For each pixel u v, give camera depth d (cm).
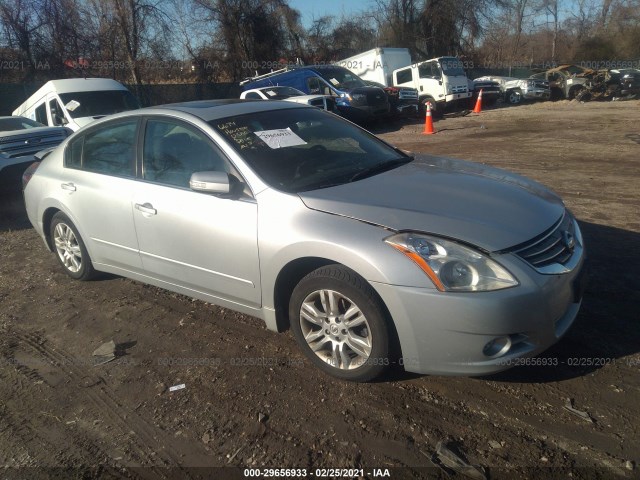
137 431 308
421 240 297
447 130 1586
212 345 392
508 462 266
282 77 1817
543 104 2353
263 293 356
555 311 301
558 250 316
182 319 434
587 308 402
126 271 456
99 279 523
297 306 342
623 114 1688
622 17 3988
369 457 276
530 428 287
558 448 272
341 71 1838
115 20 2288
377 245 302
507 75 3612
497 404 307
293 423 304
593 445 272
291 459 278
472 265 288
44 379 365
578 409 298
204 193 374
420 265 291
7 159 846
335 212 326
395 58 2227
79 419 322
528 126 1542
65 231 509
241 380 347
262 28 2881
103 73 2344
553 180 829
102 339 413
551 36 4831
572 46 4400
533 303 288
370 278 300
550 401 306
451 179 372
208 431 303
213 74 2762
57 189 492
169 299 471
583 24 4644
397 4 3459
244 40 2853
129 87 2370
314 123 443
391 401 316
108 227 448
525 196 351
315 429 298
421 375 337
